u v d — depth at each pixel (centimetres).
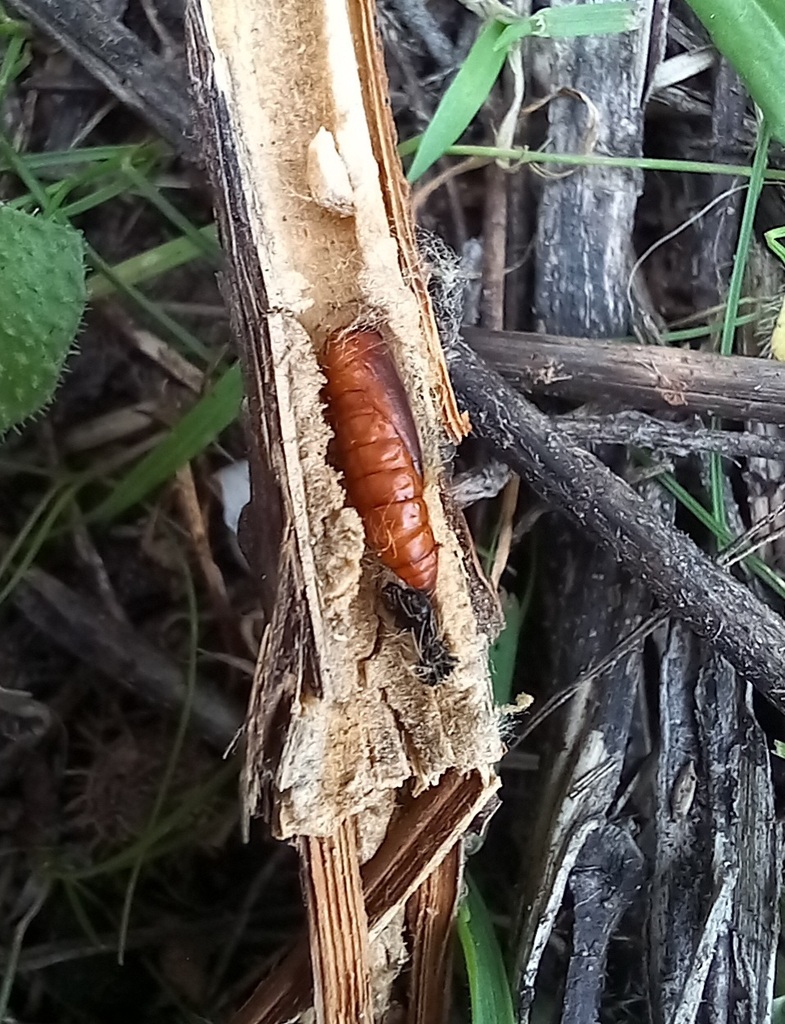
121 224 10
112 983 10
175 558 10
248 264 6
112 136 10
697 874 9
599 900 9
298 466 6
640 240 10
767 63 9
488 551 10
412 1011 8
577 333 9
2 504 10
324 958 7
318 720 6
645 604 9
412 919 8
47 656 10
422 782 7
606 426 9
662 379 9
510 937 9
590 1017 9
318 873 7
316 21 6
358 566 6
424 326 7
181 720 10
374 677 7
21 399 8
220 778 10
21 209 10
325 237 6
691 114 10
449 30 10
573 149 9
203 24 6
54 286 8
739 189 10
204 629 10
